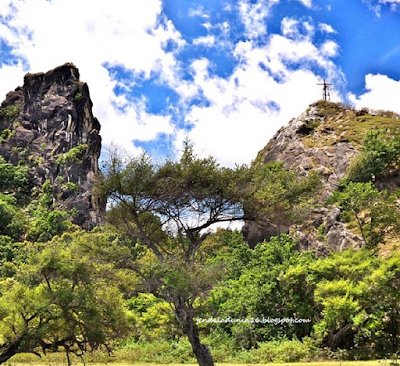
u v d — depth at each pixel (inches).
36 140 5866.1
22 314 802.2
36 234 4370.1
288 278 1476.4
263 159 3230.8
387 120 3058.6
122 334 876.0
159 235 1023.0
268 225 1036.5
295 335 1408.7
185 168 941.2
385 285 1234.0
